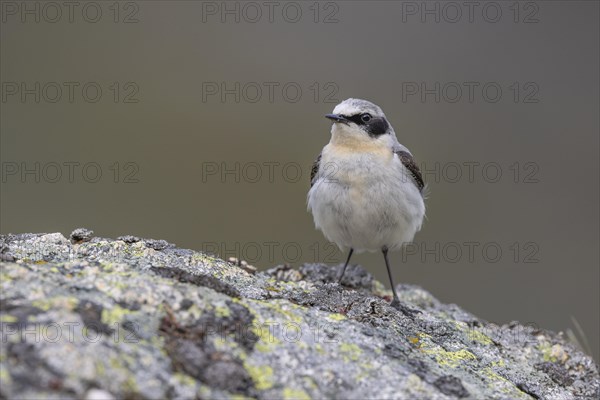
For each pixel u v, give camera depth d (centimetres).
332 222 1035
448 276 1712
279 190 1872
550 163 1962
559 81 2138
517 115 2075
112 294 605
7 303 554
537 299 1634
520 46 2222
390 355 656
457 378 650
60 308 557
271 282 841
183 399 520
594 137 2030
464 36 2228
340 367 611
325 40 2225
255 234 1747
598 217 1848
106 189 1800
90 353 511
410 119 2017
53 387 476
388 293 1073
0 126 1900
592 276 1705
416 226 1058
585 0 2275
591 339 1527
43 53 2080
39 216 1694
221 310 633
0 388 462
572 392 803
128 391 503
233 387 551
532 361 859
